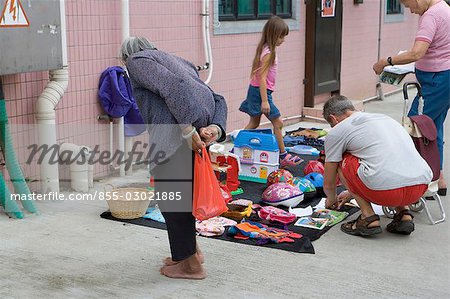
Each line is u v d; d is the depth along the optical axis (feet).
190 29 25.14
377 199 16.26
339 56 36.29
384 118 16.80
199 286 13.67
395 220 17.01
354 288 13.65
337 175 17.89
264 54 23.20
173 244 13.70
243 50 28.63
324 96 35.81
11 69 16.76
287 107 32.73
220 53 27.22
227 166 20.08
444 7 19.53
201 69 25.59
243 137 21.62
